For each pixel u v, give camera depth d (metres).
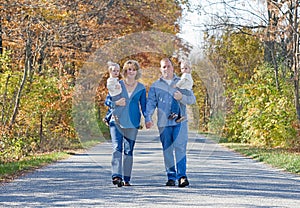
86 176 13.05
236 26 27.11
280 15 23.91
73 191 10.19
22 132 23.17
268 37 24.88
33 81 23.78
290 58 28.89
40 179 12.49
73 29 23.27
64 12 18.73
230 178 12.44
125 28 26.31
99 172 14.16
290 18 23.88
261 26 26.64
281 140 27.16
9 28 20.73
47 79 24.97
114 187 10.60
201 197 9.20
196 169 14.20
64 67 27.23
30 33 21.81
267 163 17.95
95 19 24.69
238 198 9.12
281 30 24.16
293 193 9.97
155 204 8.50
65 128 25.80
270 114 27.75
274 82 29.02
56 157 20.25
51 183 11.64
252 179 12.36
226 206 8.30
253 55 42.09
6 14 19.12
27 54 21.98
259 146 28.00
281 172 14.63
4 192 10.17
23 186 11.13
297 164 15.70
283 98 27.33
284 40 27.09
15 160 18.73
